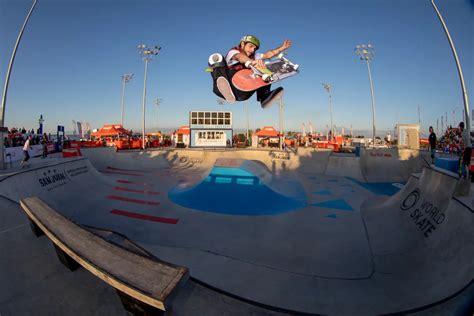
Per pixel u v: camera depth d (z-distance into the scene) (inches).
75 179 408.8
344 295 146.9
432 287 137.8
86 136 1359.5
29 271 109.7
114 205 350.3
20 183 290.5
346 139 1567.4
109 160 736.3
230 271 176.1
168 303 62.7
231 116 1166.3
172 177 593.6
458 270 135.9
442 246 173.6
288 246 227.1
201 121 1152.2
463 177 207.6
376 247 219.9
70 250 86.0
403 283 158.1
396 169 588.7
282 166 738.8
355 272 178.7
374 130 968.3
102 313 87.3
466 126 208.1
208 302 93.6
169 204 357.7
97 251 84.4
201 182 414.9
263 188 390.0
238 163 459.5
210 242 235.8
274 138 1481.3
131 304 77.8
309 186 501.7
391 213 290.0
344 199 398.0
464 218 171.0
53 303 92.2
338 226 277.1
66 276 106.1
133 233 256.4
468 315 91.4
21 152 559.8
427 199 246.8
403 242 216.7
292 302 139.0
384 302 137.6
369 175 577.6
